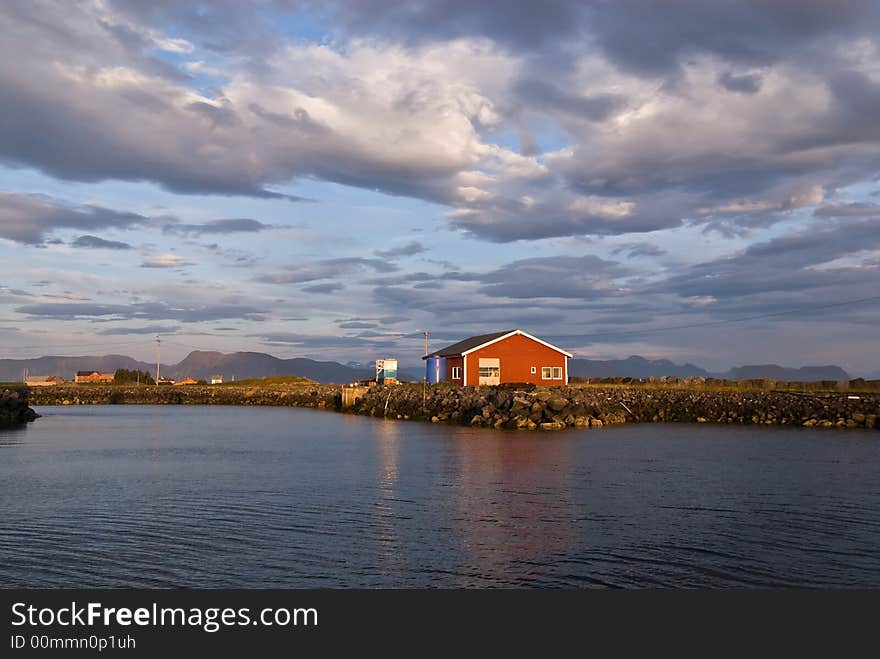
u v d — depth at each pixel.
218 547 17.20
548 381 77.44
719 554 16.50
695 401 58.34
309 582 14.96
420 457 33.72
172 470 30.09
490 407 54.31
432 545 17.23
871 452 34.81
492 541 17.56
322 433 49.00
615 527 18.91
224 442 43.03
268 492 24.28
